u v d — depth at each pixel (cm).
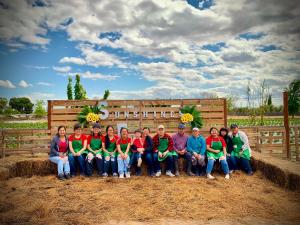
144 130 812
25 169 799
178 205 570
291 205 574
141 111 1002
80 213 532
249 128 984
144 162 825
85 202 587
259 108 1716
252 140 984
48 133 960
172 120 1009
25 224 484
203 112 1012
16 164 789
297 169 688
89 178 777
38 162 805
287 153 982
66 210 546
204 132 1009
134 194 634
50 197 614
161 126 802
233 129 827
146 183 720
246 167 811
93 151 802
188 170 811
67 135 979
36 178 773
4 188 674
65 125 984
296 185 651
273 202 589
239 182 734
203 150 796
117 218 511
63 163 774
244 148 816
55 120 981
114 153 805
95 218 511
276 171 715
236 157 827
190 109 994
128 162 791
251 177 780
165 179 758
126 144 802
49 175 803
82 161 794
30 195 626
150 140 805
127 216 519
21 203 579
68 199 604
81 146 809
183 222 494
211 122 1012
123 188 679
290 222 493
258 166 808
